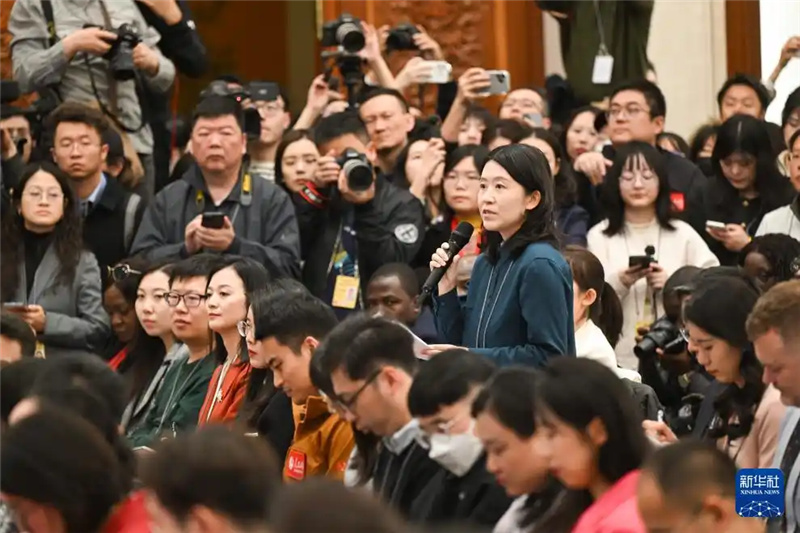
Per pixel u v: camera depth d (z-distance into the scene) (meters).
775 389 12.42
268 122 23.23
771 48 24.09
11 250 19.88
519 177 13.80
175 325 16.73
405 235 19.61
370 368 11.46
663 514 9.33
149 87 22.42
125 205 20.88
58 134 20.70
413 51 27.23
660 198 19.56
